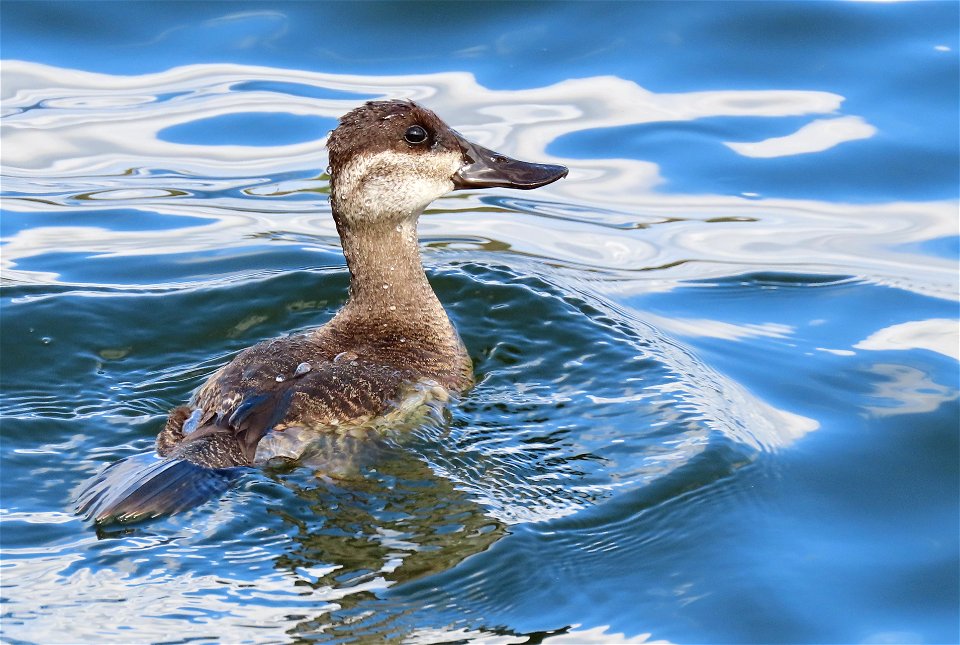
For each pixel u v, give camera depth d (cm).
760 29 1742
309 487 916
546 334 1216
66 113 1617
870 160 1534
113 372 1154
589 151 1557
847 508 978
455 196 1595
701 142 1577
